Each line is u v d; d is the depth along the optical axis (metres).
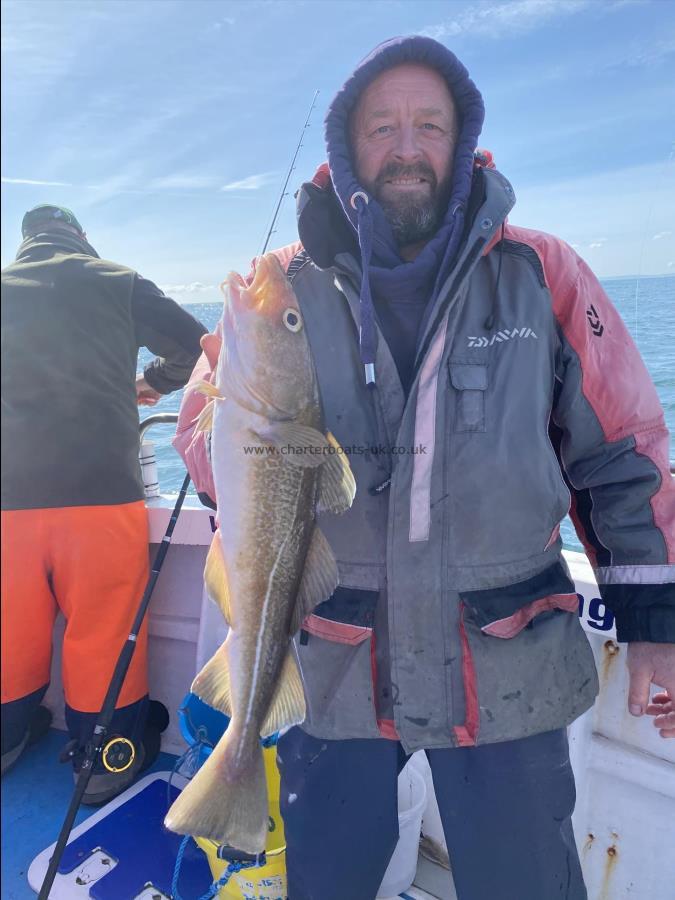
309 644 1.44
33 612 1.88
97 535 1.93
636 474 1.39
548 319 1.41
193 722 2.20
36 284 1.61
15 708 1.96
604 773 1.88
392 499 1.36
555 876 1.40
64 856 2.10
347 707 1.41
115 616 2.14
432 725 1.37
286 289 1.37
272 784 1.89
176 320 2.11
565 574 1.47
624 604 1.42
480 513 1.36
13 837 2.17
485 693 1.35
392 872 1.94
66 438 1.69
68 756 2.21
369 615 1.39
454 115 1.58
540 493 1.37
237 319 1.31
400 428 1.38
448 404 1.38
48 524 1.76
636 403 1.41
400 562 1.36
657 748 1.82
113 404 1.86
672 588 1.37
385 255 1.53
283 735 1.58
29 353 1.49
